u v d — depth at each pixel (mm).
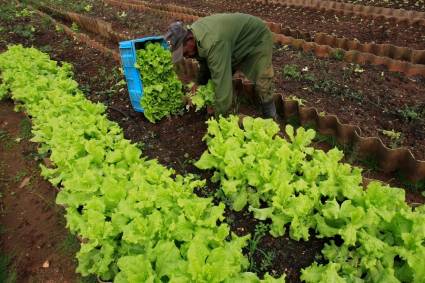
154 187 3664
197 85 5863
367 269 2980
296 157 3846
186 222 3289
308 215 3479
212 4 10273
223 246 3152
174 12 9727
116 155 4199
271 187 3572
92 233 3240
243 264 3105
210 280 2744
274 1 9289
